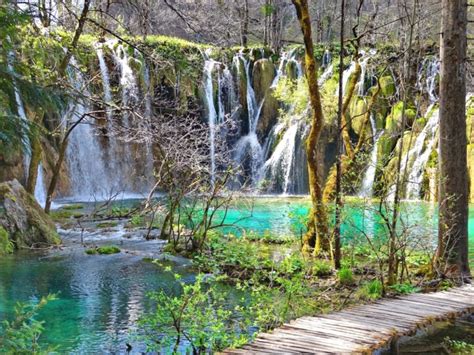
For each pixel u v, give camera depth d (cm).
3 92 534
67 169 2239
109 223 1559
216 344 631
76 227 1509
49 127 2127
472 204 1959
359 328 648
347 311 725
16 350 451
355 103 2308
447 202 937
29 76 558
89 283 951
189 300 648
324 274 973
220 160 1544
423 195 1967
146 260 1122
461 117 934
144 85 2195
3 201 1295
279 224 1576
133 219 1509
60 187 2211
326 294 863
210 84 2556
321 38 3008
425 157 2048
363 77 2270
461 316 732
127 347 658
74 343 671
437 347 650
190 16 1027
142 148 2430
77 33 1177
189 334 629
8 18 540
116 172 2389
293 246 1221
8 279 973
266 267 1002
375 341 602
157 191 2434
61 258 1145
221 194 1550
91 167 2320
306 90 1995
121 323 744
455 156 934
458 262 934
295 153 2531
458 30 923
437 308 739
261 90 2734
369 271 1000
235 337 628
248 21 1407
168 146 1373
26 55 655
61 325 736
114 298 862
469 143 2034
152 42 1953
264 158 2664
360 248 1030
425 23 1409
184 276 1001
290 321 680
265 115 2722
